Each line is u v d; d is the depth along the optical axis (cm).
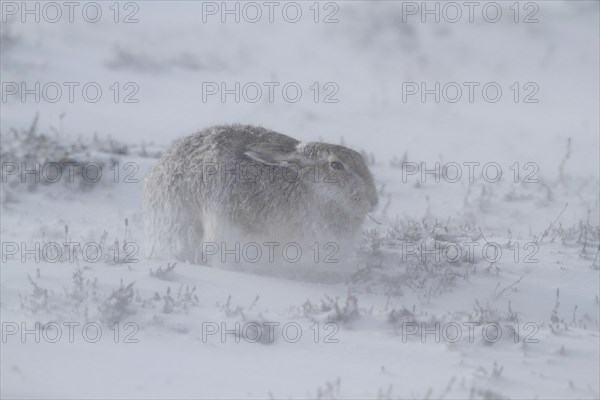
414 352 2412
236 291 2959
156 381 2091
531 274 3478
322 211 3300
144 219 3497
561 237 3891
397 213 4994
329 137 7175
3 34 8750
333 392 2067
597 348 2525
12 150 5356
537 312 3111
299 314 2684
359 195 3328
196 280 3027
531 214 5056
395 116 7800
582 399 2131
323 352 2383
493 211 5097
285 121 7525
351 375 2216
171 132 6994
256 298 2752
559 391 2175
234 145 3353
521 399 2109
